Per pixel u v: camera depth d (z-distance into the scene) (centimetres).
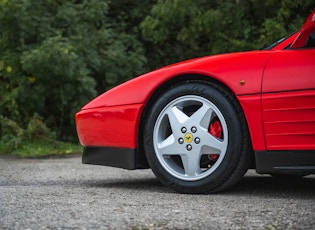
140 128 360
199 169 342
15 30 886
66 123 935
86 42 940
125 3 1174
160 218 258
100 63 965
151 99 359
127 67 1024
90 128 373
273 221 251
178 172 347
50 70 852
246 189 365
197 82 343
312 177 448
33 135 835
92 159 374
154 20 1024
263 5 902
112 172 500
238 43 923
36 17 888
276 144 322
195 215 266
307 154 316
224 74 334
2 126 843
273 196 334
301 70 318
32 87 879
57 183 418
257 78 327
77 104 885
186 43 1137
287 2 842
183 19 993
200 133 339
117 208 286
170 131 356
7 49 891
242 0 930
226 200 316
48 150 805
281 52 331
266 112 323
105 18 1051
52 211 277
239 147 332
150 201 311
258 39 897
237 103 333
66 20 926
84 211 277
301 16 870
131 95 359
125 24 1127
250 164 338
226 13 961
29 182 428
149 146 352
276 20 880
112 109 364
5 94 866
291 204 300
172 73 347
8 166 578
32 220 254
